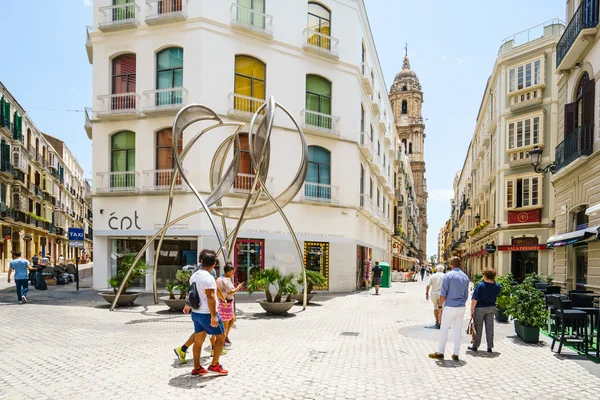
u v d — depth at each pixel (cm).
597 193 1245
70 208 6488
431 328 1035
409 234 6519
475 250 4078
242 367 643
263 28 1961
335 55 2147
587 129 1323
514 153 2619
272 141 1969
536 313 855
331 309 1390
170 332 918
